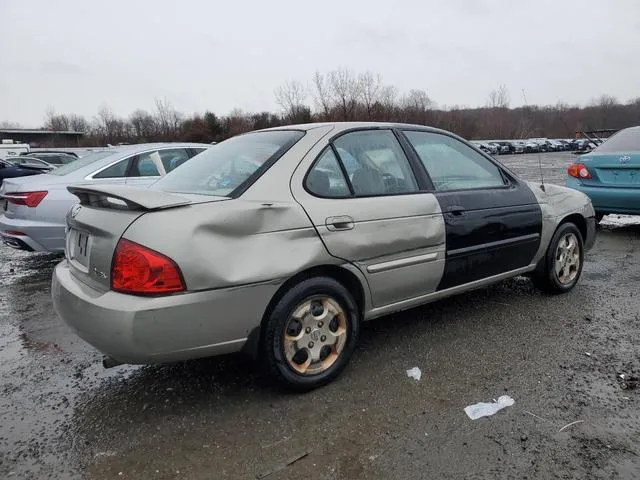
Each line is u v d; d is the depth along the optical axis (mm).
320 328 2906
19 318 4375
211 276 2426
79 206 2965
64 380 3166
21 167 15820
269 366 2734
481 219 3611
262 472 2232
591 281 4906
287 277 2660
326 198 2910
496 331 3689
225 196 2691
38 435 2559
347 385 2967
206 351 2535
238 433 2527
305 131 3146
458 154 3828
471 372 3080
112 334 2357
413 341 3553
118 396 2938
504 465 2221
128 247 2375
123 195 2430
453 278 3516
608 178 6957
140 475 2234
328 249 2816
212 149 3625
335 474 2205
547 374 3025
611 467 2188
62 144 74812
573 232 4473
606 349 3348
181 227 2402
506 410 2648
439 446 2369
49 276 5902
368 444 2406
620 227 7898
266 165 2869
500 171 4070
